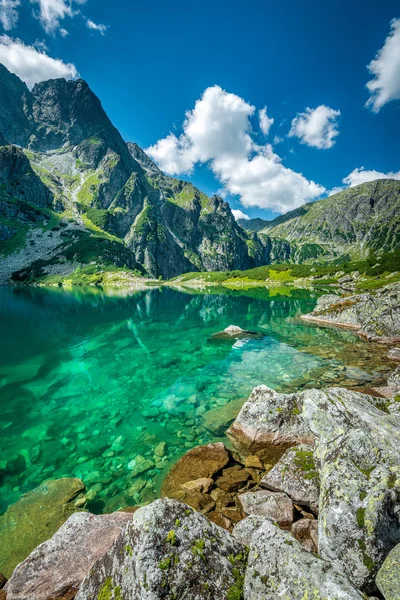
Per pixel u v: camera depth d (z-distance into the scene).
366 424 9.33
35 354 27.83
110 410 16.81
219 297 85.75
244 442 12.44
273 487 9.18
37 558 6.57
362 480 6.61
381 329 30.23
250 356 25.47
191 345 30.17
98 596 5.17
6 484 10.95
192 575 4.96
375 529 5.78
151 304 69.75
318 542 6.40
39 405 17.56
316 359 24.02
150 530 5.29
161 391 19.14
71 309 60.66
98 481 10.89
